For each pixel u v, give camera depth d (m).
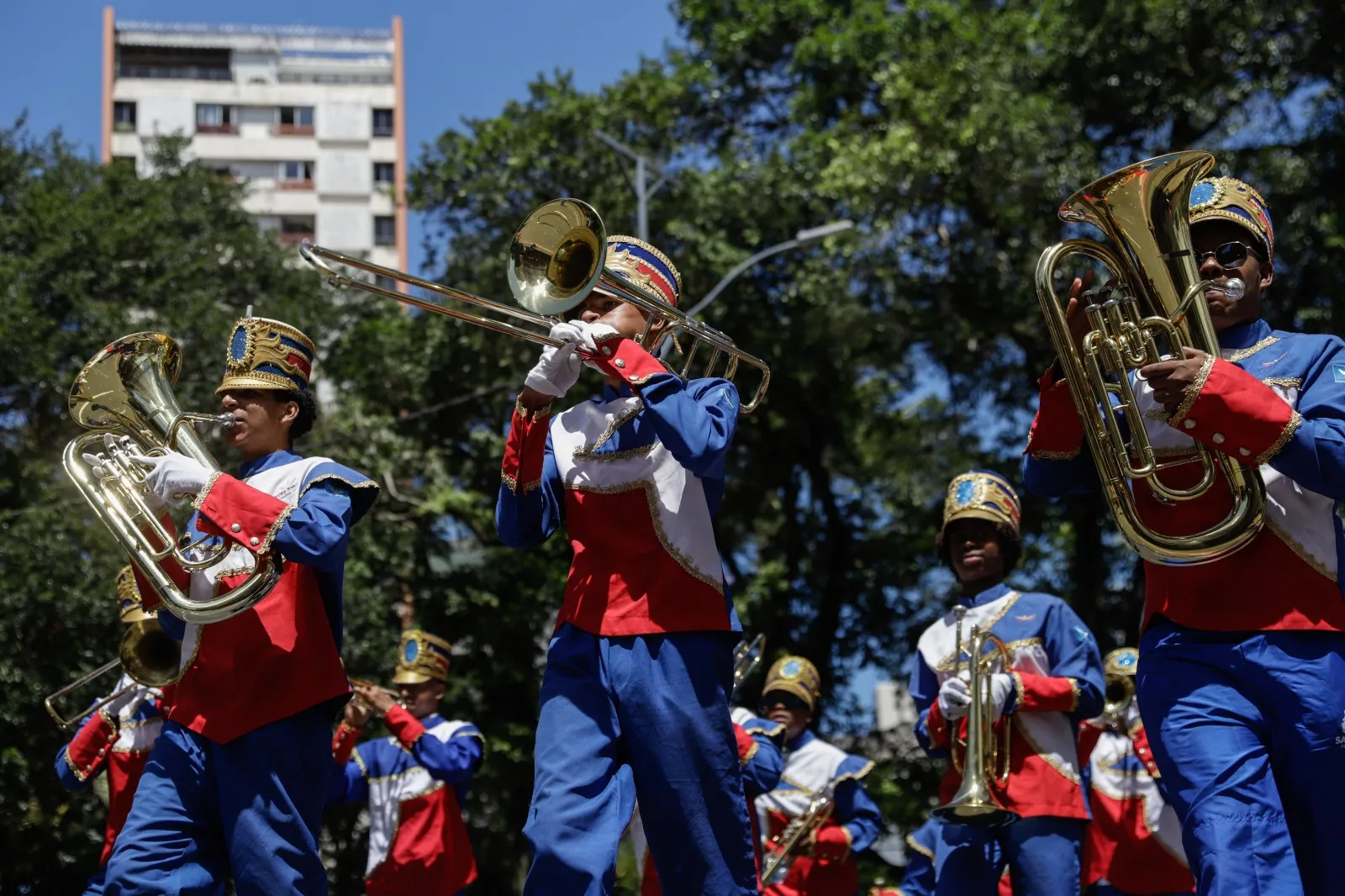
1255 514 4.31
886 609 24.09
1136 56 21.91
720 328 21.80
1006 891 7.74
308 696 5.05
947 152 20.61
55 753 15.80
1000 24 22.77
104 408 5.28
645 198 18.50
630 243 5.09
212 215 22.84
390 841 10.20
